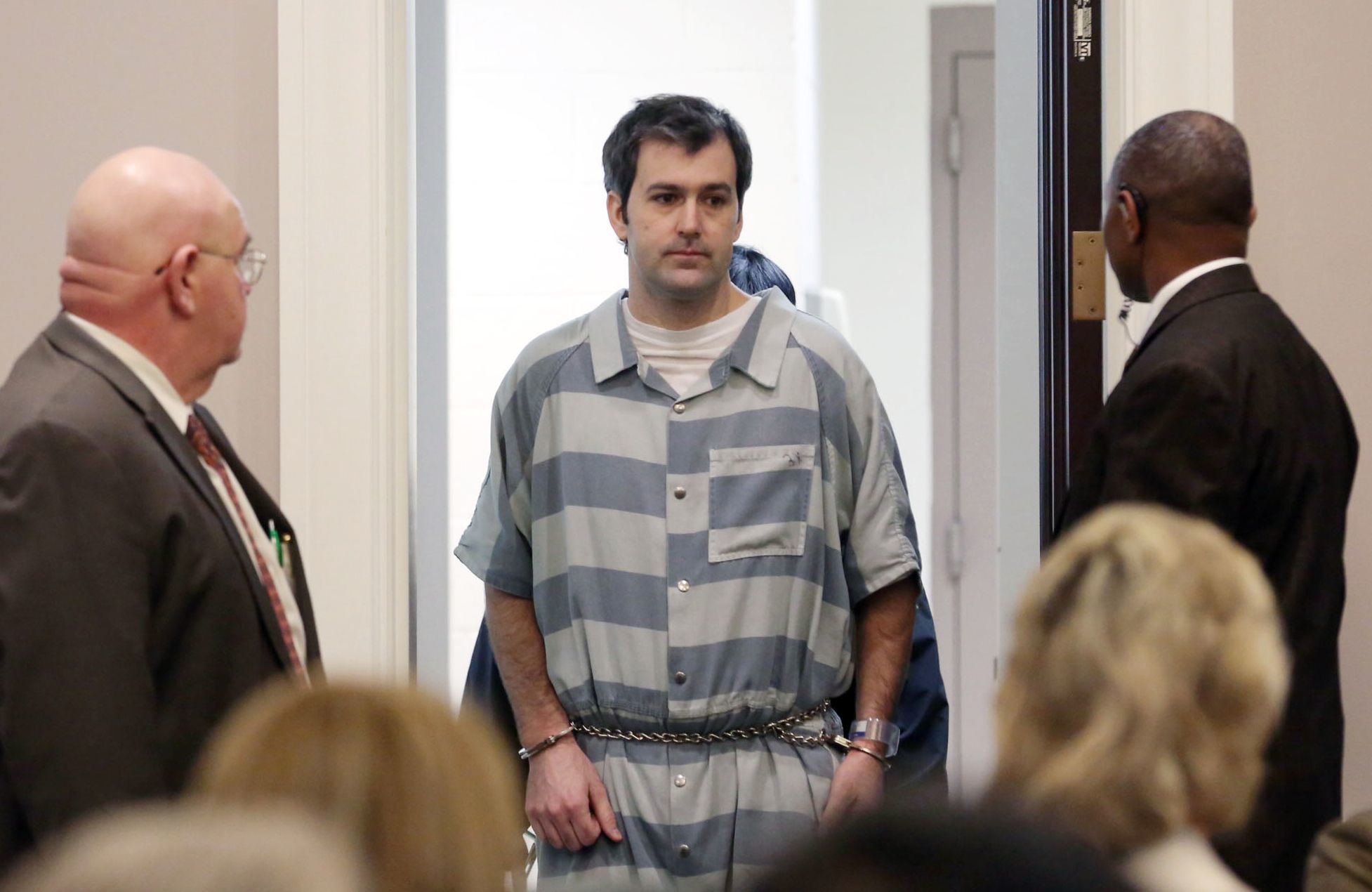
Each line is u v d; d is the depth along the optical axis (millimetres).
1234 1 6230
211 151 6246
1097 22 6457
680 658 5559
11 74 6270
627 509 5652
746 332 5777
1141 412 4977
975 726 11375
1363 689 6230
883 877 1837
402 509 6293
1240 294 5176
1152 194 5262
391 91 6266
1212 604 2883
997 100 6875
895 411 11633
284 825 1910
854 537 5836
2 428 4203
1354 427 5871
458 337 9859
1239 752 2805
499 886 2498
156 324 4457
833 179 11750
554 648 5742
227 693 4348
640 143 5668
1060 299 6551
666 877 5516
